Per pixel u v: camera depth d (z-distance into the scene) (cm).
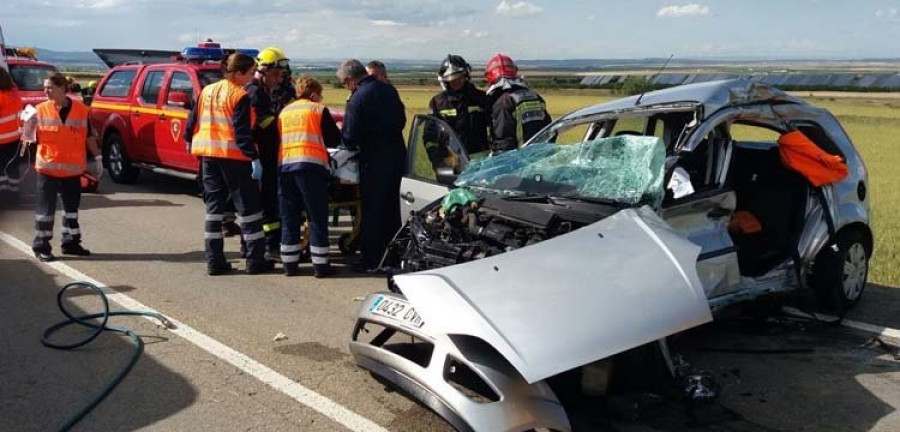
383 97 670
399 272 464
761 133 1845
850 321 579
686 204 460
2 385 438
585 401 413
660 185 447
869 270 726
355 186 756
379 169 675
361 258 709
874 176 1636
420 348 429
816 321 569
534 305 349
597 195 457
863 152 2177
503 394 339
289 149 666
